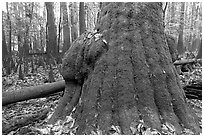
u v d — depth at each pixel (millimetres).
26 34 13570
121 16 3670
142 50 3469
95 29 3979
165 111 3270
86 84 3631
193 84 5594
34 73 10656
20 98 4656
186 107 3426
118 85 3277
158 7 3971
